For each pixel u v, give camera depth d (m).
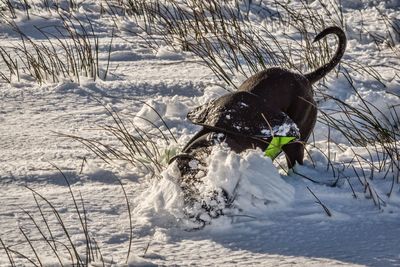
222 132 9.55
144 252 8.34
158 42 16.25
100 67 14.77
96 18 17.66
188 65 14.98
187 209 8.93
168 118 12.38
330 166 10.55
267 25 17.48
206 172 9.12
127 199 9.48
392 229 8.93
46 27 16.86
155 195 9.23
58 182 10.14
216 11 17.30
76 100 13.20
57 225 8.95
